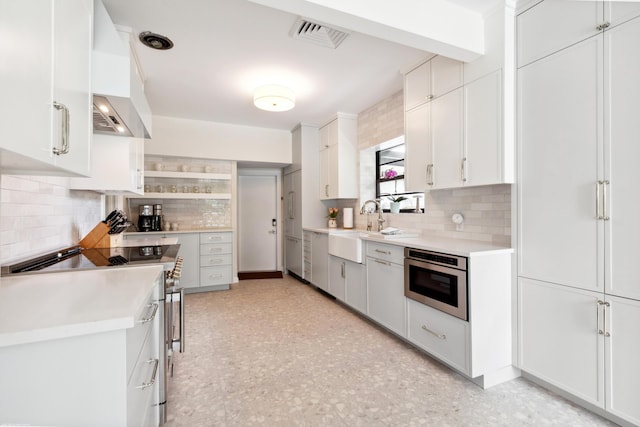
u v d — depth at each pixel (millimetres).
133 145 2564
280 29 2207
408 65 2695
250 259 5656
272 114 4242
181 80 3066
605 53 1535
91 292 1029
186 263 4109
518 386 1941
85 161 1217
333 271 3691
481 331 1916
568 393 1765
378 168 4191
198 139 4516
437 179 2430
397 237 2828
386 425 1587
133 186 2605
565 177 1712
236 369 2150
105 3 1904
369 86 3266
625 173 1473
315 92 3430
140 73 2771
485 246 2191
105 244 2363
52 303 909
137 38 2303
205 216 4758
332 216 4492
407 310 2439
